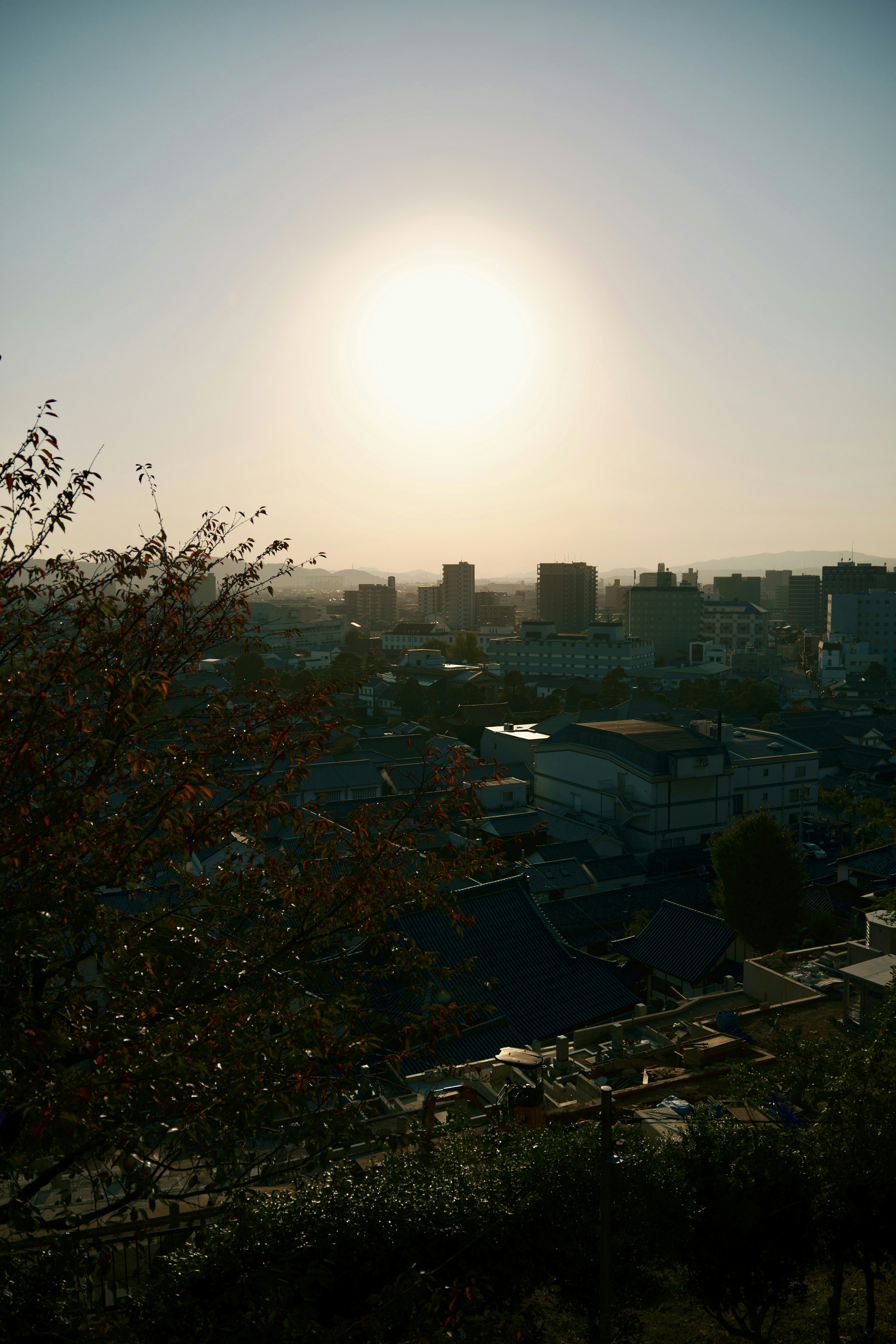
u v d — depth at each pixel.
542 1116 18.20
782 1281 11.05
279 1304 8.12
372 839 10.70
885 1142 10.70
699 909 48.84
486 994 26.52
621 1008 27.83
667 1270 12.14
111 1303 10.53
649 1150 11.35
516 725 100.06
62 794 7.82
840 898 46.97
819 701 140.38
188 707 10.59
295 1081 8.52
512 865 51.34
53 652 8.52
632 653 167.50
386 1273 9.78
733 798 69.00
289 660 151.50
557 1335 11.40
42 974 8.79
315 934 10.25
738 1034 25.88
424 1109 14.11
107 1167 9.70
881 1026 12.36
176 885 10.76
